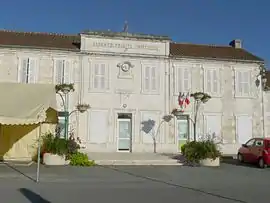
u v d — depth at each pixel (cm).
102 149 2416
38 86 1648
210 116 2591
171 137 2516
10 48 2350
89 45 2461
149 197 964
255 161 1908
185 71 2584
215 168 1809
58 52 2419
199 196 994
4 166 1702
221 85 2630
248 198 977
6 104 1412
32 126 2067
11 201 877
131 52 2514
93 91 2444
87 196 961
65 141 1827
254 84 2689
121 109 2470
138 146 2467
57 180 1278
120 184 1216
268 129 2698
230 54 2784
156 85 2533
